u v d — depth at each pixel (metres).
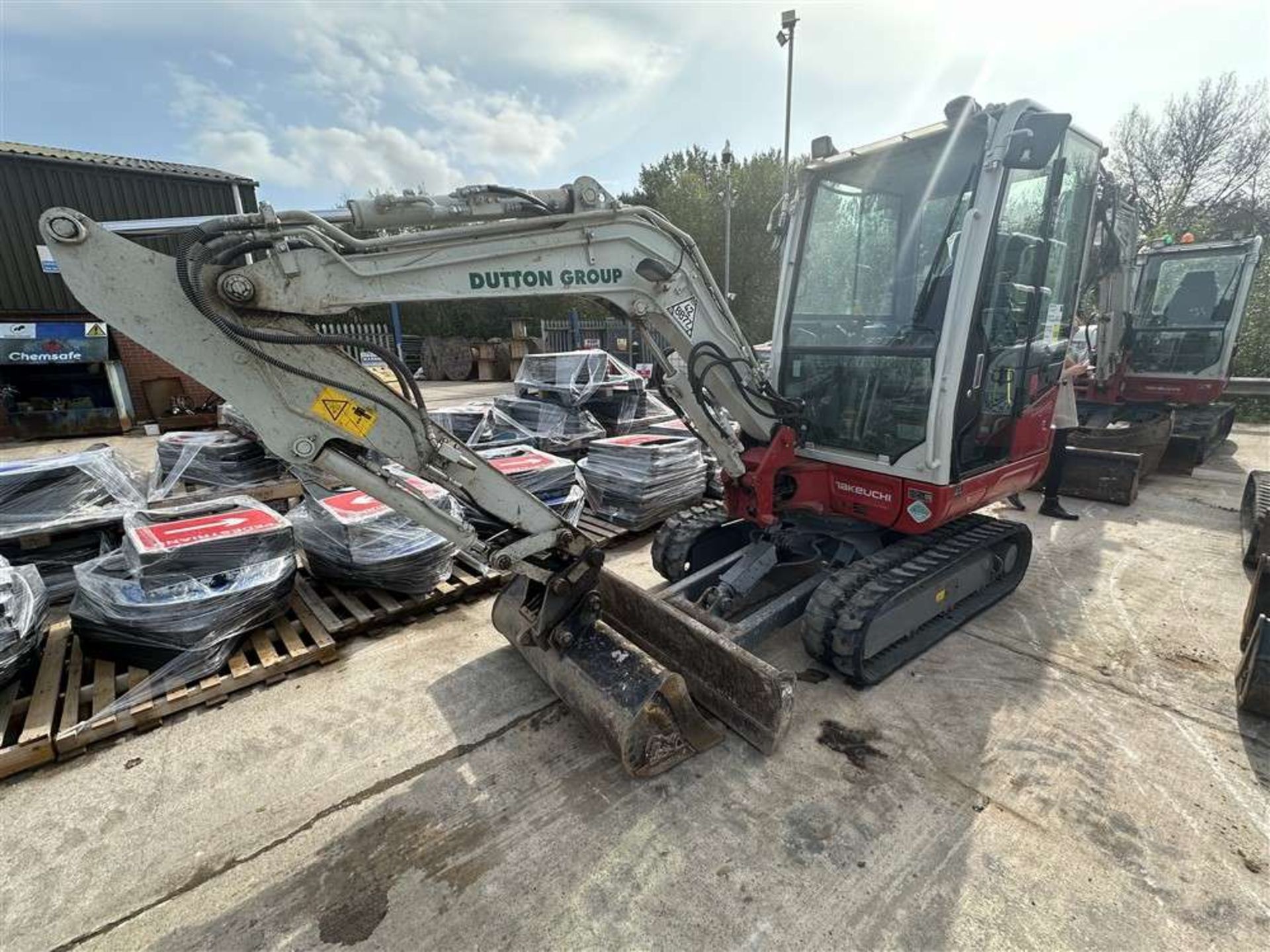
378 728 2.85
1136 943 1.84
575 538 2.73
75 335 9.78
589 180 2.46
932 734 2.77
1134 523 5.68
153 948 1.87
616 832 2.26
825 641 3.03
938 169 3.04
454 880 2.08
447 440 2.36
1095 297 7.58
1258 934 1.86
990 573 3.91
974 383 2.99
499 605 3.42
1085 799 2.38
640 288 2.71
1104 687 3.12
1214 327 7.44
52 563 3.89
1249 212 17.97
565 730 2.82
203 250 1.87
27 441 9.73
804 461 3.49
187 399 11.05
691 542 3.88
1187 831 2.24
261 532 3.37
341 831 2.28
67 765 2.63
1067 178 3.38
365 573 3.75
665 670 2.61
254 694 3.11
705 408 3.04
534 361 7.05
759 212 20.66
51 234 1.73
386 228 2.19
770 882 2.05
